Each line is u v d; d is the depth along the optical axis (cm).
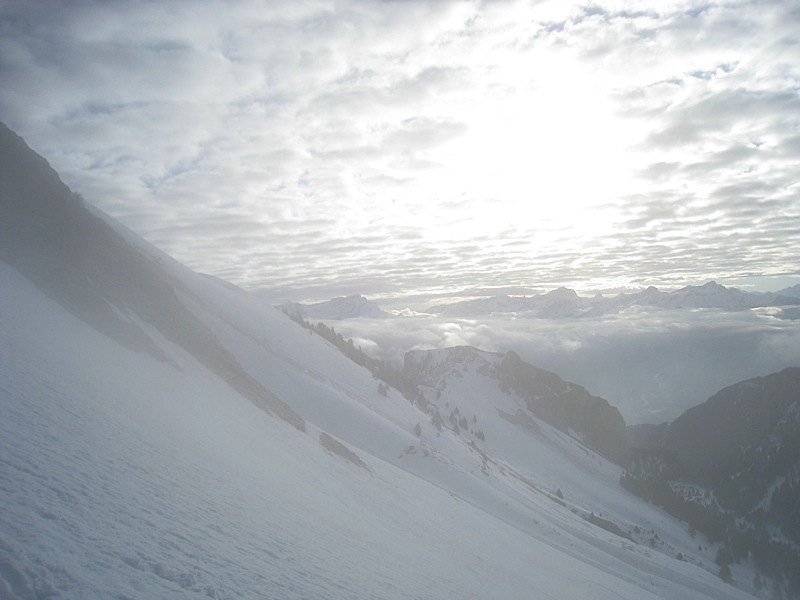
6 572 700
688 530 13212
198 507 1291
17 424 1212
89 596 723
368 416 7012
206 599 852
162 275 5731
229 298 9688
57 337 2156
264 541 1298
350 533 1936
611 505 13338
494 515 5325
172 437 1809
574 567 4003
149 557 914
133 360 2647
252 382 4069
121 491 1142
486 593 2084
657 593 4609
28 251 2800
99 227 3831
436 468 6172
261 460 2325
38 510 895
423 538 2675
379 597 1298
